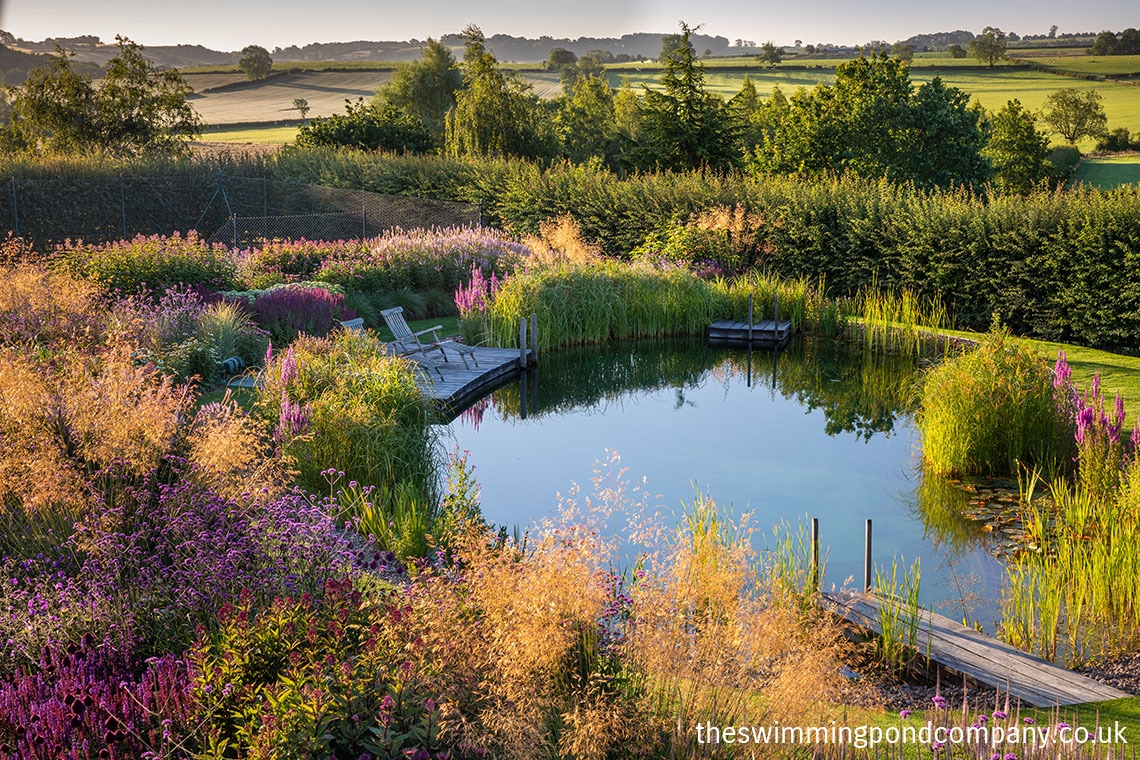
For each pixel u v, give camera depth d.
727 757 4.36
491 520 9.07
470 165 29.67
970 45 118.88
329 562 6.12
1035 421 10.45
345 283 19.02
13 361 8.09
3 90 37.56
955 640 6.50
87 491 6.77
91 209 28.12
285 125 87.44
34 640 5.10
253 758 3.92
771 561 7.81
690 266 21.12
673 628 4.91
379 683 4.53
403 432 10.34
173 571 5.86
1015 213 18.03
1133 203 16.44
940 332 17.52
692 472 10.72
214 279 17.30
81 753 3.95
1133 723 5.22
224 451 6.84
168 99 38.22
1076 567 7.16
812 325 19.44
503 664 4.49
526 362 16.38
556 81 128.00
